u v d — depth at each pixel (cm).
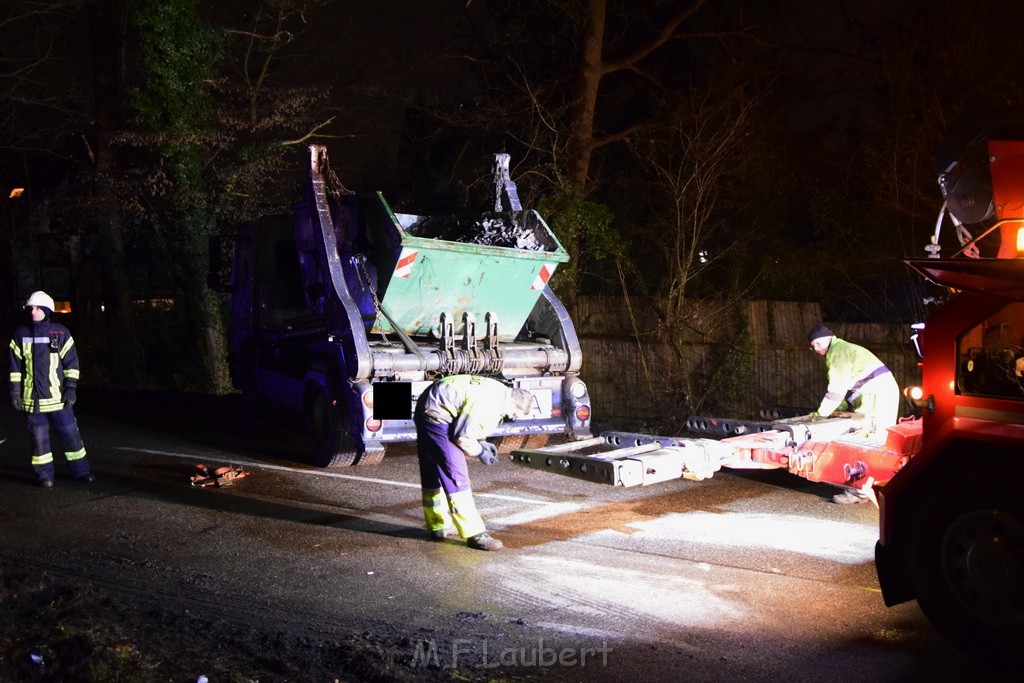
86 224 2023
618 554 633
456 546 654
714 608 527
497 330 906
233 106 1862
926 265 461
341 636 477
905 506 484
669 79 1822
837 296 1379
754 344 1267
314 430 938
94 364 2094
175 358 2142
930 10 1250
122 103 1822
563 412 937
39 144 1891
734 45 1755
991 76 1191
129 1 1778
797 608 527
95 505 762
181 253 1872
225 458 964
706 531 690
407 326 890
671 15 1742
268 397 1067
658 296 1330
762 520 721
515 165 1625
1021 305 450
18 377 811
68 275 2302
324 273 875
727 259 1456
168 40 1728
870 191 1393
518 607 528
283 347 1022
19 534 675
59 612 484
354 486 839
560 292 1389
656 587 563
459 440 633
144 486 833
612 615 515
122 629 468
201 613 512
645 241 1519
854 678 432
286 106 1806
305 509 758
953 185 520
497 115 1608
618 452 657
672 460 641
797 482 853
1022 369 444
